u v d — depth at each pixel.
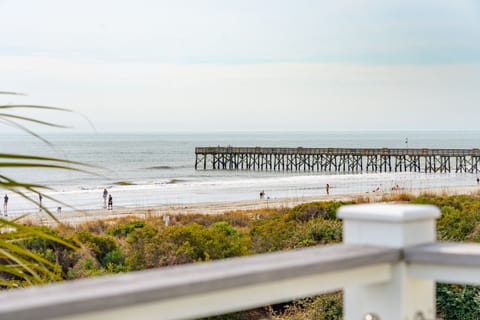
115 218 36.12
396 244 1.63
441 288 10.23
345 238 1.72
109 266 14.86
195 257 15.70
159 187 68.25
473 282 1.58
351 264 1.50
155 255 15.59
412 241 1.66
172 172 92.56
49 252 11.30
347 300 1.73
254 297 1.38
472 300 10.00
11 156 1.72
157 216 37.22
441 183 69.50
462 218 15.73
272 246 17.59
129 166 105.88
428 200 27.25
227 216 35.47
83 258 12.96
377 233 1.67
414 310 1.69
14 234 1.99
